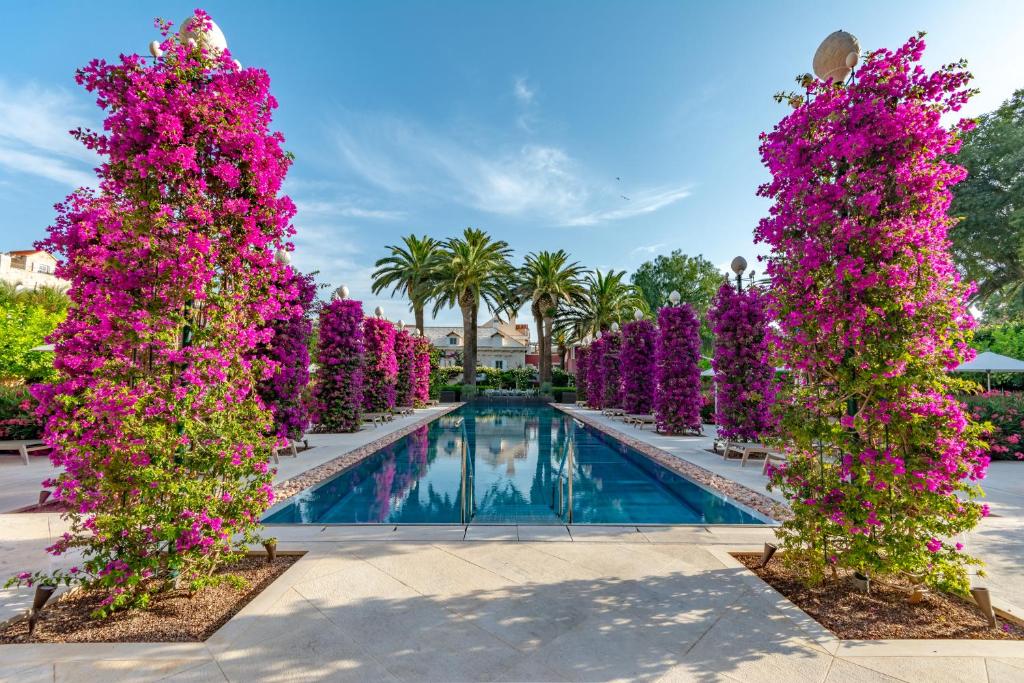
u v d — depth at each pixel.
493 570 3.78
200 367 3.40
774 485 3.75
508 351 45.47
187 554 3.24
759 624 2.93
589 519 5.57
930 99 3.38
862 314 3.26
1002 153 18.05
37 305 18.67
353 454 9.91
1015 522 5.02
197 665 2.45
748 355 9.77
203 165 3.64
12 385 12.46
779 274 3.82
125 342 3.35
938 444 3.16
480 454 11.00
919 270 3.25
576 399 29.91
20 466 8.45
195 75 3.61
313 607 3.11
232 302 3.60
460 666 2.47
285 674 2.38
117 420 3.06
